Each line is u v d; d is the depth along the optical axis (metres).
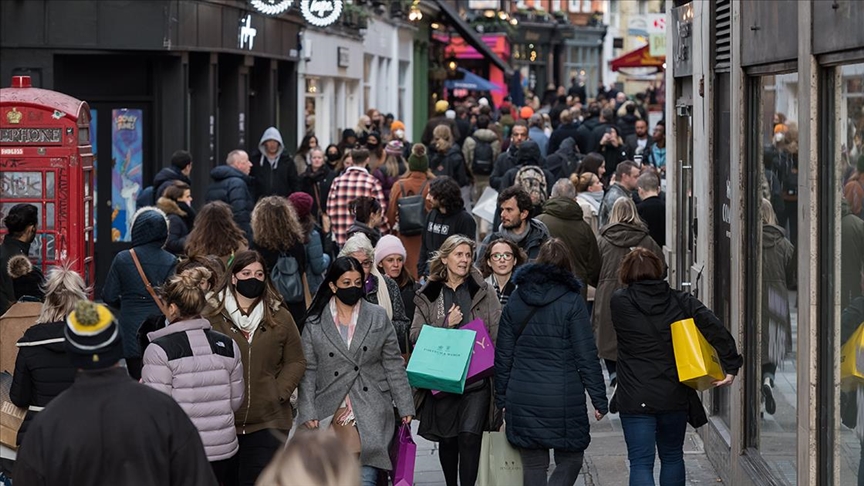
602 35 199.00
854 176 16.81
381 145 52.81
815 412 18.44
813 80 18.19
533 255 27.81
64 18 45.12
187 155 39.19
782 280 20.95
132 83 48.00
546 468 21.70
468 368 22.02
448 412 22.36
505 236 24.59
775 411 21.61
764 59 21.62
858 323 16.72
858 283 16.69
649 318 21.17
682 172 33.84
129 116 48.06
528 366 21.25
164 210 34.22
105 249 48.16
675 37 33.38
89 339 13.57
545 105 120.94
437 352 21.92
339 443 10.33
